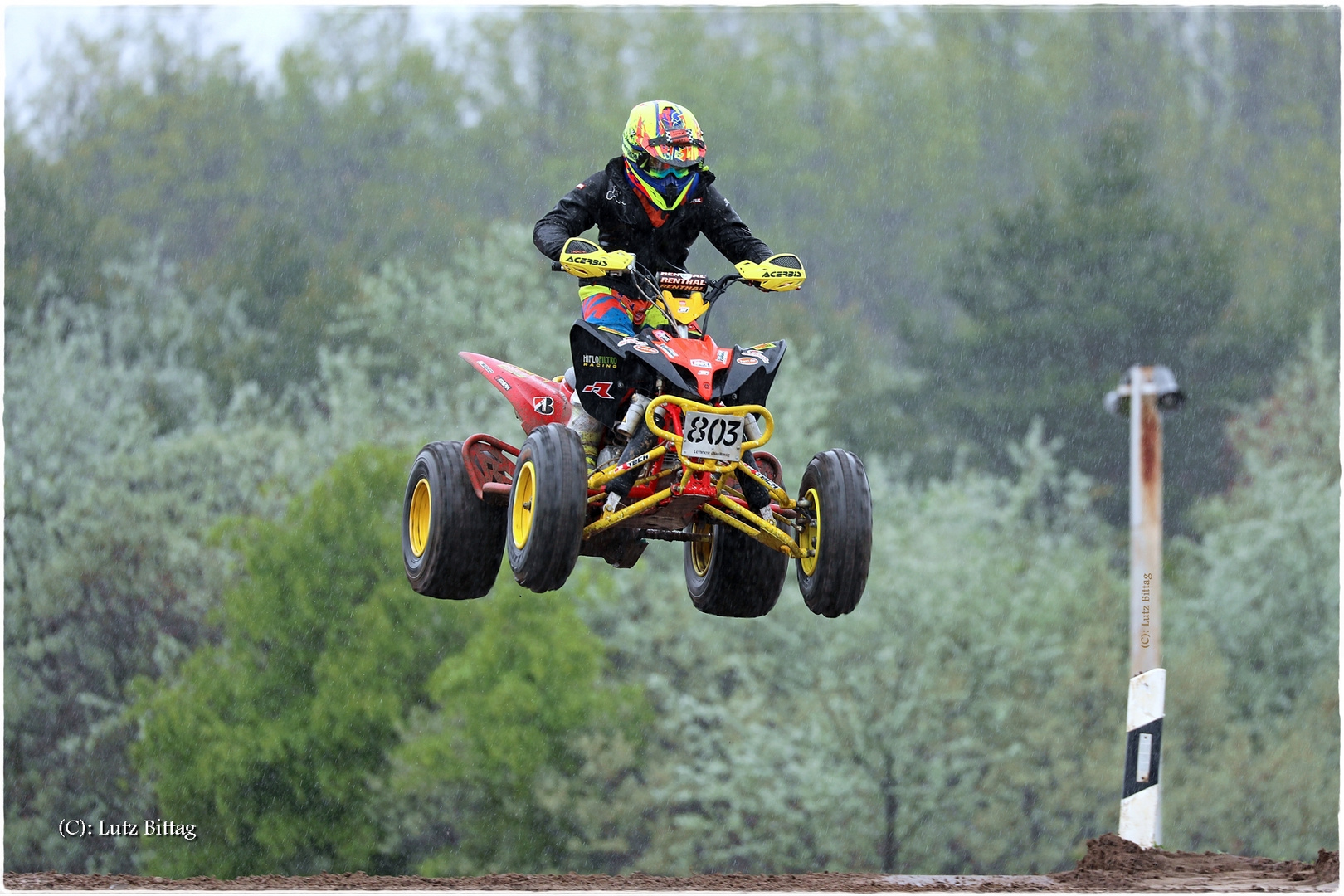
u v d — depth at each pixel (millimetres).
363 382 148625
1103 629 127875
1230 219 196875
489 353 152125
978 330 185250
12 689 135625
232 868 123188
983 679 122188
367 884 35781
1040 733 121312
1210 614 138000
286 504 139250
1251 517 147750
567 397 29750
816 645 124438
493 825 123125
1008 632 122062
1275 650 134875
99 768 136250
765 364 26781
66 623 138625
